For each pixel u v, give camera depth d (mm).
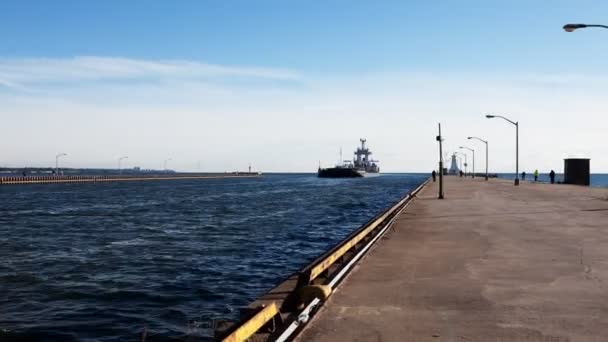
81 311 15375
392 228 21625
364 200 68312
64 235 33688
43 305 16062
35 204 64500
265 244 28859
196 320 14414
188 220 43344
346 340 7723
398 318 8789
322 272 11742
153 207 59125
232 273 20781
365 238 17891
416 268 13000
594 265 13305
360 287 10984
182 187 127062
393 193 87438
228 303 16234
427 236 19062
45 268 22062
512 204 35406
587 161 77938
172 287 18359
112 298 16859
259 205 61344
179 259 24062
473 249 15984
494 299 9969
